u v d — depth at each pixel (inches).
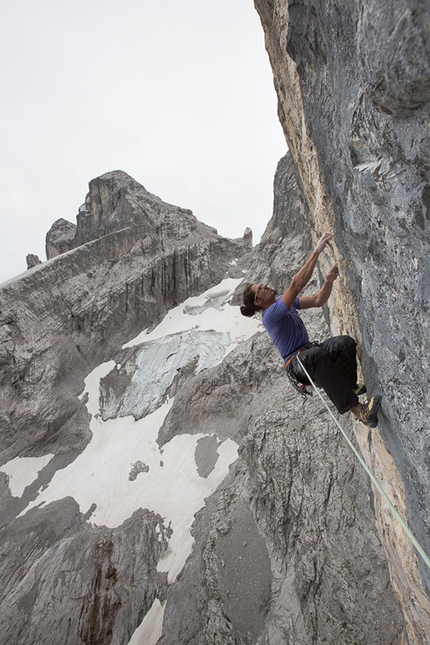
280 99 314.7
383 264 160.9
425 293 131.6
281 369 990.4
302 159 297.7
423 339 144.6
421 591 247.6
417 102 100.7
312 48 174.1
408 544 244.2
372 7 99.0
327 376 195.5
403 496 229.1
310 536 555.8
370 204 149.1
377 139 124.8
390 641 403.9
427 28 84.8
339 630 446.6
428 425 159.3
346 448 621.6
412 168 113.6
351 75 132.0
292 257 1385.3
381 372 192.4
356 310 232.2
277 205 1609.3
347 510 547.8
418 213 118.5
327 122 179.9
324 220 266.2
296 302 236.2
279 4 243.9
